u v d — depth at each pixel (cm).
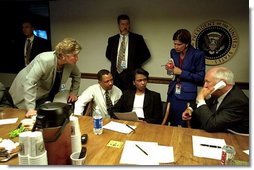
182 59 264
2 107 243
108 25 396
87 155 136
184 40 246
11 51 462
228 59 349
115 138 160
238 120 167
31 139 105
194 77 254
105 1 390
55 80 229
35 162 107
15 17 450
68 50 193
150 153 139
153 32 375
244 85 345
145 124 188
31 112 198
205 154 139
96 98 248
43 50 421
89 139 158
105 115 249
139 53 359
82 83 431
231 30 340
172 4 359
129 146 147
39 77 209
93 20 403
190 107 209
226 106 170
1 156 130
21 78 227
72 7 411
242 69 345
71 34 421
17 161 128
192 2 350
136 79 242
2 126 181
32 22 441
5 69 471
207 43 354
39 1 429
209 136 165
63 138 119
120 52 347
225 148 132
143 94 248
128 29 349
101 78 245
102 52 409
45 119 112
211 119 170
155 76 386
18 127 175
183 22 359
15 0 443
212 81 174
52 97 241
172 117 270
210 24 348
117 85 352
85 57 421
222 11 340
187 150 144
